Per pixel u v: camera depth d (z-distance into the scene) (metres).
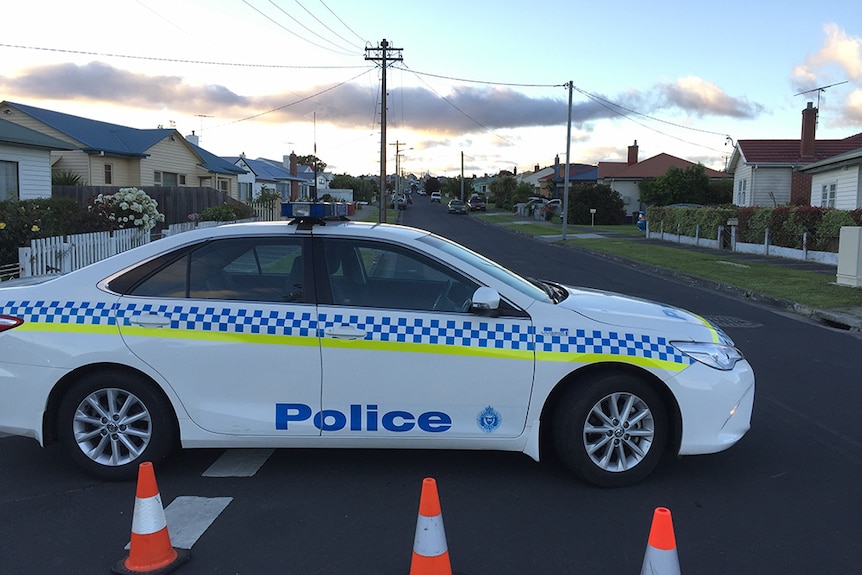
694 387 4.22
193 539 3.61
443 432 4.22
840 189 24.20
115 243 13.73
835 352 8.52
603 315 4.38
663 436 4.30
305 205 4.41
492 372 4.18
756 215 23.12
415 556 3.07
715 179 53.97
